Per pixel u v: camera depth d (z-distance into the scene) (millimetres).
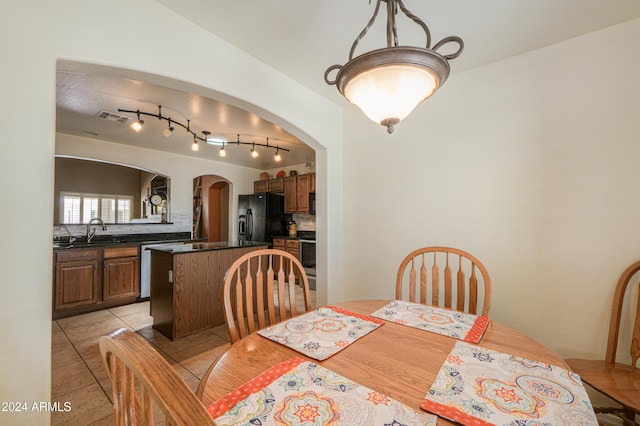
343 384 767
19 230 1069
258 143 4199
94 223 4184
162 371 375
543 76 1861
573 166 1763
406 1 1449
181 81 1592
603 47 1683
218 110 2916
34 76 1108
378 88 930
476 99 2107
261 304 1360
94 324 3064
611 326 1557
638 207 1589
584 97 1733
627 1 1471
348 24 1651
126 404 453
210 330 2885
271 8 1520
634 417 1390
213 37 1730
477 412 650
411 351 970
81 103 2717
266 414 641
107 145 4043
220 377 810
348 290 2832
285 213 5820
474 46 1854
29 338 1086
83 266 3400
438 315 1330
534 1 1469
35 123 1106
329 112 2727
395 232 2520
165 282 2766
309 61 2041
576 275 1746
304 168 5766
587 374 1386
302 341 1041
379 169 2629
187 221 4977
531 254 1889
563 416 638
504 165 1992
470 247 2125
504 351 972
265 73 2059
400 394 725
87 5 1253
